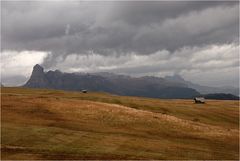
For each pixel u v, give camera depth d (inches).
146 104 4517.7
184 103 5767.7
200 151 2135.8
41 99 3676.2
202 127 3026.6
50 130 2281.0
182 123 3068.4
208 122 3799.2
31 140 1975.9
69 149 1840.6
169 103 5260.8
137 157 1786.4
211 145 2399.1
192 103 5969.5
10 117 2733.8
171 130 2790.4
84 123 2753.4
